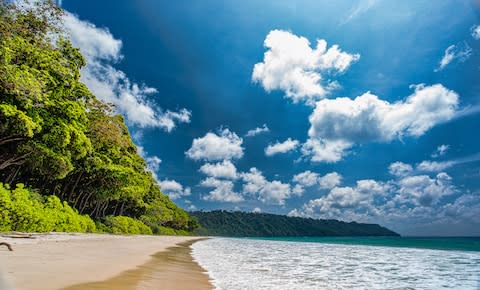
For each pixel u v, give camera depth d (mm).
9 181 28875
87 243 19609
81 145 26766
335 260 24359
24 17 22984
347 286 11297
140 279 8375
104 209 50938
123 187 40781
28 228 21281
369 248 51188
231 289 8664
